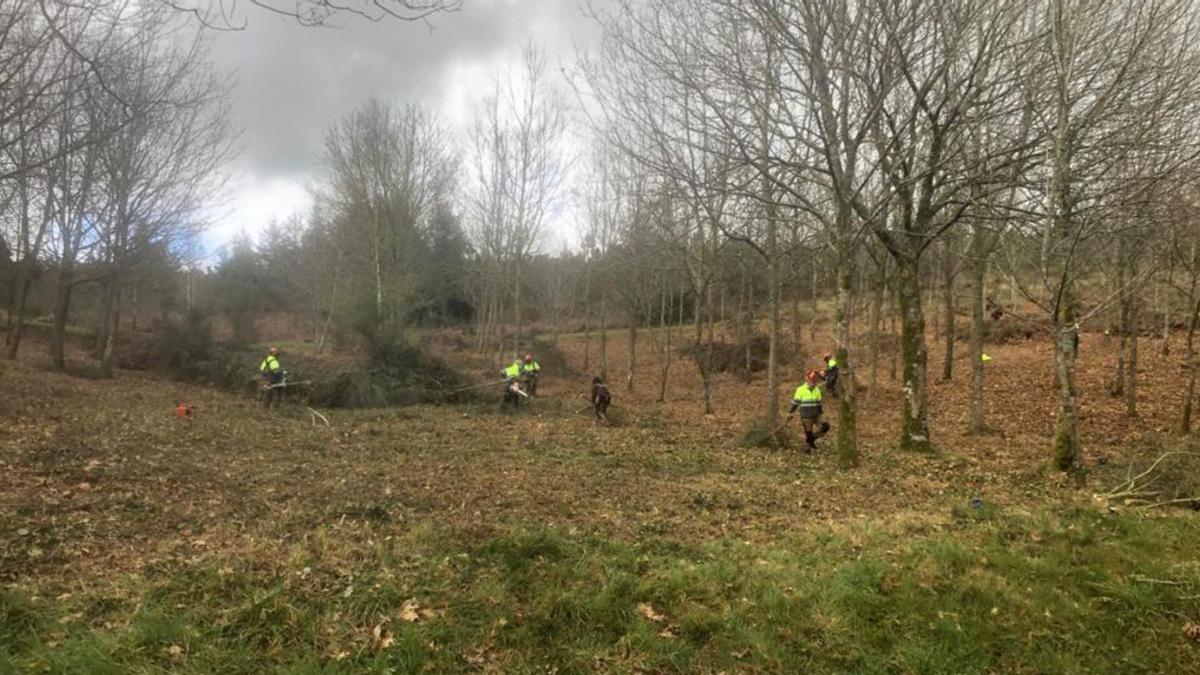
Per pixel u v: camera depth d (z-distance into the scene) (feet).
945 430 55.57
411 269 102.89
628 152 46.91
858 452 41.16
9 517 22.57
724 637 17.29
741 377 92.58
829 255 66.54
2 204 44.65
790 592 19.56
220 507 26.25
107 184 71.00
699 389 87.81
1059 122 31.32
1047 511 27.81
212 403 65.26
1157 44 33.42
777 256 53.93
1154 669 17.01
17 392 54.95
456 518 25.46
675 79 39.68
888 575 20.72
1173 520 26.94
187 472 32.14
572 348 123.13
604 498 30.22
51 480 28.07
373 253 98.12
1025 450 45.96
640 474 36.37
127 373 86.48
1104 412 57.57
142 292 114.01
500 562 20.44
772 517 27.66
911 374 44.86
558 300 113.91
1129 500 30.40
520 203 94.58
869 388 68.90
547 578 19.60
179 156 75.92
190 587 17.70
